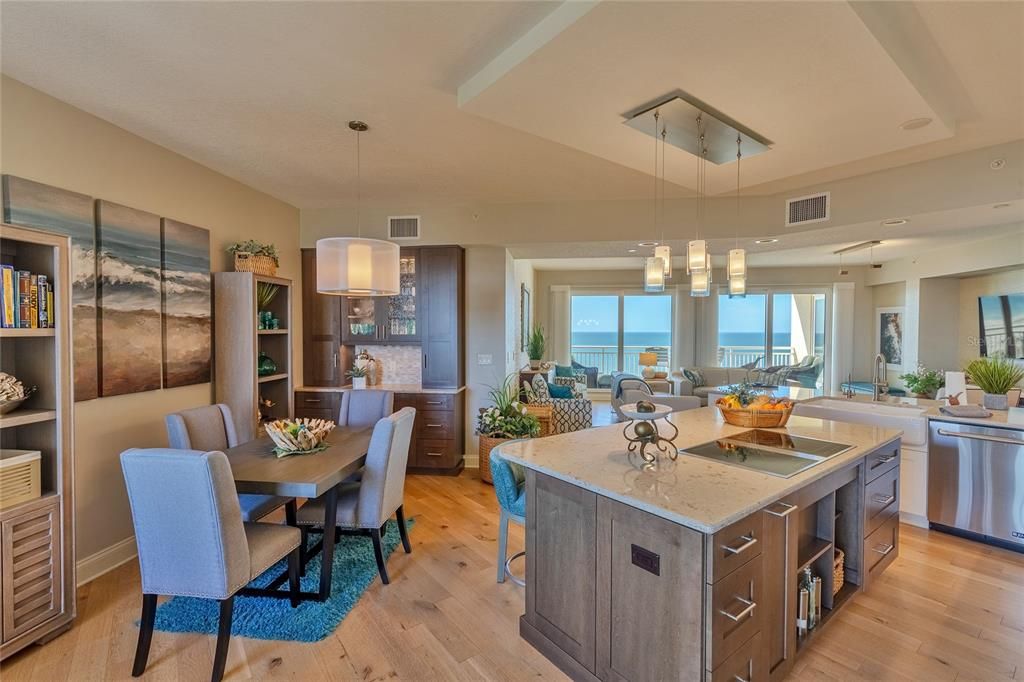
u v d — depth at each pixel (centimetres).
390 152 334
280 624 226
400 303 490
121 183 293
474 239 472
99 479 280
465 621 233
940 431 328
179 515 188
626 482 181
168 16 188
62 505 217
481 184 408
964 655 207
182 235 334
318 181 398
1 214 231
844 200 379
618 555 173
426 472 475
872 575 245
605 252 520
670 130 247
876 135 251
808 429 278
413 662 204
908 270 732
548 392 568
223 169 368
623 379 701
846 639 217
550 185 410
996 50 200
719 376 848
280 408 424
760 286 905
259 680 193
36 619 207
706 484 179
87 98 256
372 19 188
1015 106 252
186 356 337
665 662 158
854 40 171
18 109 239
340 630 225
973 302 673
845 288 862
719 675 150
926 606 243
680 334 945
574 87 209
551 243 464
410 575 276
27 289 205
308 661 204
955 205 327
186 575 192
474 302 495
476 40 200
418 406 466
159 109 269
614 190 423
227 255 384
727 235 433
